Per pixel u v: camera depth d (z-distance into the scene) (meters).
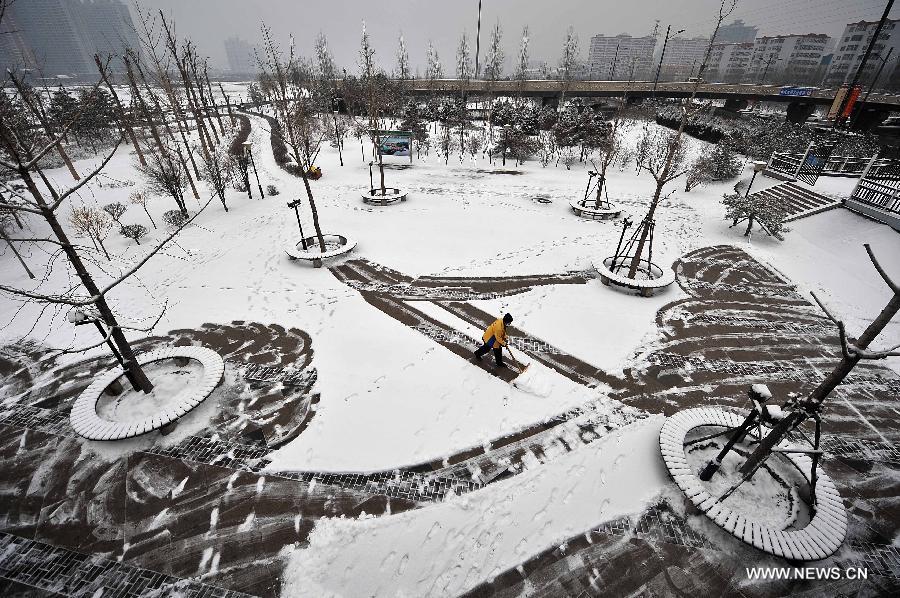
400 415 6.43
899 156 15.52
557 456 5.77
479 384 7.04
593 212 14.89
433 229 13.82
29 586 4.41
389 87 37.09
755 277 10.76
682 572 4.47
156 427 5.78
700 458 5.69
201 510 5.12
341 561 4.61
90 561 4.63
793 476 5.47
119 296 9.94
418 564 4.57
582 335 8.33
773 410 4.34
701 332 8.46
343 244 12.52
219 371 6.81
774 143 22.30
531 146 24.30
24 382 7.25
